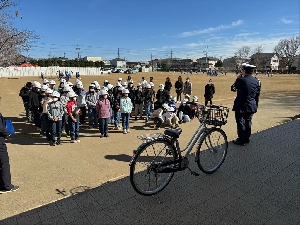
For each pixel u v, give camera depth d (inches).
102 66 3804.1
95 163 221.1
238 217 125.2
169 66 4566.9
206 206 135.3
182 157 157.5
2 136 164.7
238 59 4719.5
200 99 746.2
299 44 3720.5
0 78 1884.8
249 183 161.3
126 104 331.6
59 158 235.3
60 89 390.0
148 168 146.4
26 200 157.2
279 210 130.9
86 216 129.3
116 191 154.3
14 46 454.6
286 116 424.8
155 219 125.0
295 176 170.9
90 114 366.6
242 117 234.5
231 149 226.4
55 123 276.1
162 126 378.3
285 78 2209.6
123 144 283.0
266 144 240.1
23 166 214.8
